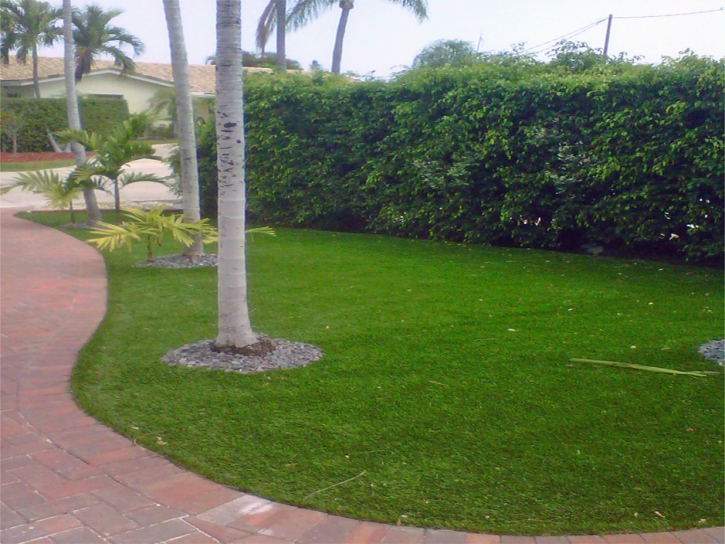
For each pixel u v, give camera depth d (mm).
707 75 8445
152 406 4465
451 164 11203
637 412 4336
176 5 8617
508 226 10883
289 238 11773
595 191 10016
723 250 8867
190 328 6242
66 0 11734
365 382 4855
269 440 3979
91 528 3166
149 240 9250
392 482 3520
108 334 6047
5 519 3234
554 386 4773
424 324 6340
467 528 3150
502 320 6488
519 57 11477
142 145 11391
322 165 12633
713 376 4957
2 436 4094
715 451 3820
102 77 38719
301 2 24547
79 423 4266
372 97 11844
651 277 8539
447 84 11008
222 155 5164
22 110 32688
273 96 12750
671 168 9055
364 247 10844
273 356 5332
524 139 10312
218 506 3340
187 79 8961
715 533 3119
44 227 12688
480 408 4406
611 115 9469
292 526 3180
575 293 7625
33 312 6852
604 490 3443
